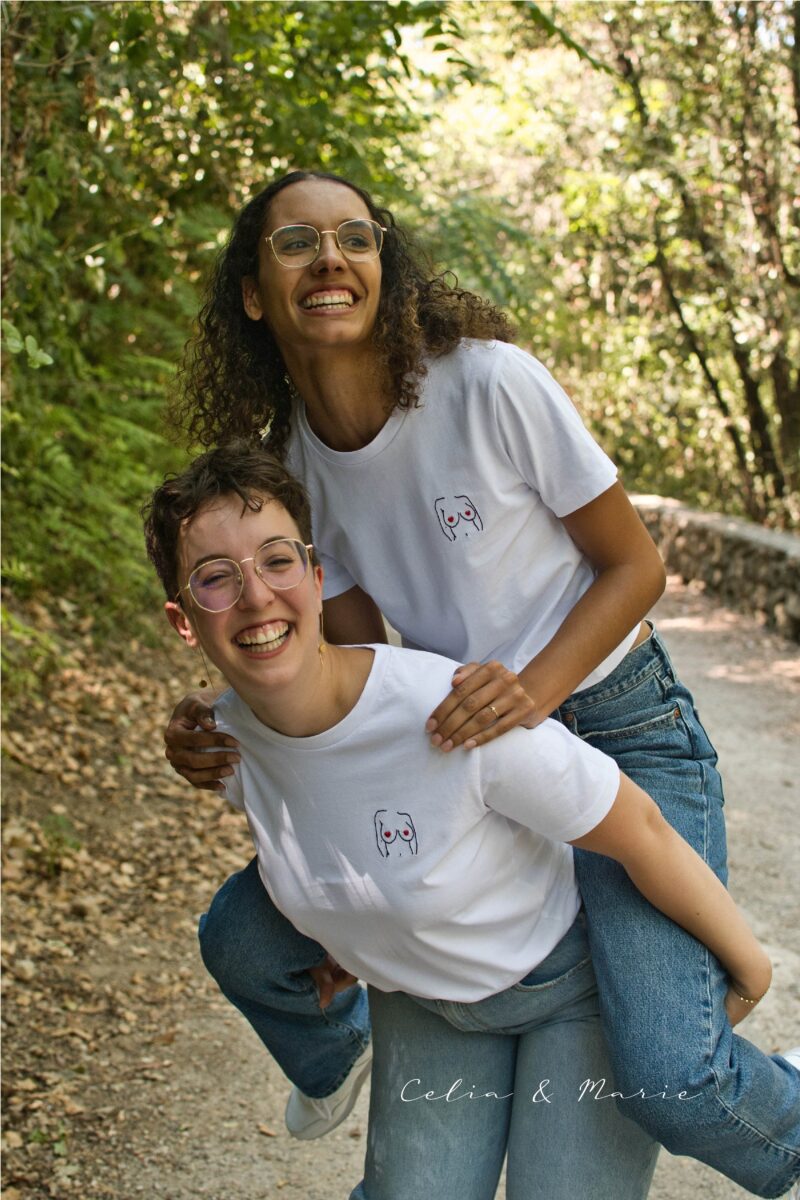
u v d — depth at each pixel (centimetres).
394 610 218
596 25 1127
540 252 938
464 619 207
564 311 1405
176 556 184
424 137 1134
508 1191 195
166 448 755
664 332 1357
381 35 559
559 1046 198
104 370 676
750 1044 192
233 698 195
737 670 864
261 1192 296
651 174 1134
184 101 643
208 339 227
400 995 209
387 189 695
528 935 196
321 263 196
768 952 421
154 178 679
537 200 1260
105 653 682
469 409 197
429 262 210
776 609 993
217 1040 364
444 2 504
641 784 213
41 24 379
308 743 183
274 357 225
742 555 1079
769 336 1162
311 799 188
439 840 183
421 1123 201
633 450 1599
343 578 228
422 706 182
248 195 692
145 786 552
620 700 214
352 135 649
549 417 196
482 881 189
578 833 184
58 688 615
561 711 217
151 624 745
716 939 190
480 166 1259
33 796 507
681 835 208
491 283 755
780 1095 190
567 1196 190
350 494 212
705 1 1061
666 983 186
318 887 192
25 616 653
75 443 674
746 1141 186
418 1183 197
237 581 176
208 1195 293
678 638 977
